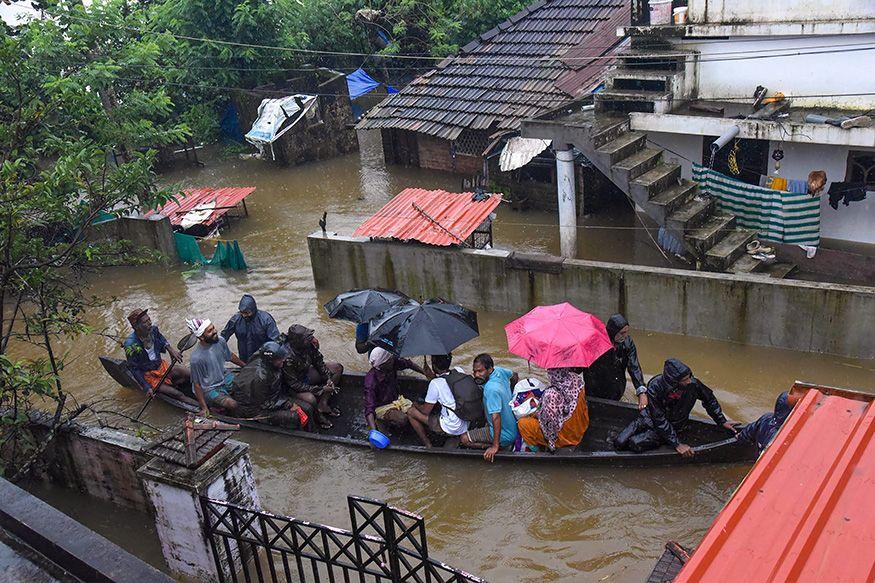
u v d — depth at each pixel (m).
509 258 11.75
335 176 20.95
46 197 8.15
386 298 9.72
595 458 7.84
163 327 12.70
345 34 26.45
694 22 12.68
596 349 8.09
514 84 18.56
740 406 9.35
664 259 13.82
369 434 8.77
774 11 11.77
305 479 8.35
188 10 23.19
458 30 25.11
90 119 11.95
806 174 12.71
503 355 11.05
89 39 17.91
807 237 12.31
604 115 13.62
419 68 24.30
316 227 17.06
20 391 8.27
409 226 12.68
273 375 8.97
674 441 7.71
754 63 12.44
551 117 13.82
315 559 5.78
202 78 23.83
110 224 15.42
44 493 8.29
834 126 10.99
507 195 17.47
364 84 23.73
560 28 19.94
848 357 9.98
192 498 6.33
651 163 13.02
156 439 6.79
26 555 3.17
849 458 4.77
